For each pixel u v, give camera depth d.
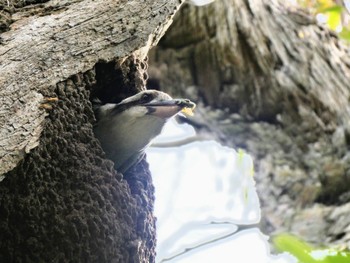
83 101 5.61
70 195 5.31
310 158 10.30
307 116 10.18
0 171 4.87
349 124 10.18
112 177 5.61
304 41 10.37
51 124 5.24
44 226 5.18
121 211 5.62
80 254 5.32
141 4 6.04
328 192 10.36
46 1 5.75
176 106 6.05
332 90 10.24
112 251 5.46
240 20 9.98
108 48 5.76
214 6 9.80
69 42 5.55
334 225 10.38
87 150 5.52
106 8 5.86
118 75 6.23
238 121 10.55
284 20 10.40
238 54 10.08
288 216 10.54
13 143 4.96
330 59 10.47
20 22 5.48
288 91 10.16
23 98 5.13
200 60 10.22
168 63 10.30
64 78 5.43
